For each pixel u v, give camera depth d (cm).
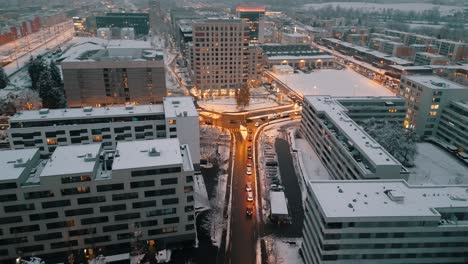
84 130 13238
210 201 11956
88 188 8688
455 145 16038
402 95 18400
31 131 12850
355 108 16388
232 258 9575
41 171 9106
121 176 8775
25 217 8594
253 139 16938
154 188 9094
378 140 14450
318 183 8856
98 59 18912
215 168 14162
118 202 9000
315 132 15275
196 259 9481
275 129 18175
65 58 19625
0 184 8194
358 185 8825
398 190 8644
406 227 7688
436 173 14000
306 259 9131
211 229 10594
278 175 13688
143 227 9425
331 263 7894
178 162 9094
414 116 17425
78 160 9162
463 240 7869
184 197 9375
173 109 13725
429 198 8325
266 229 10788
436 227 7731
